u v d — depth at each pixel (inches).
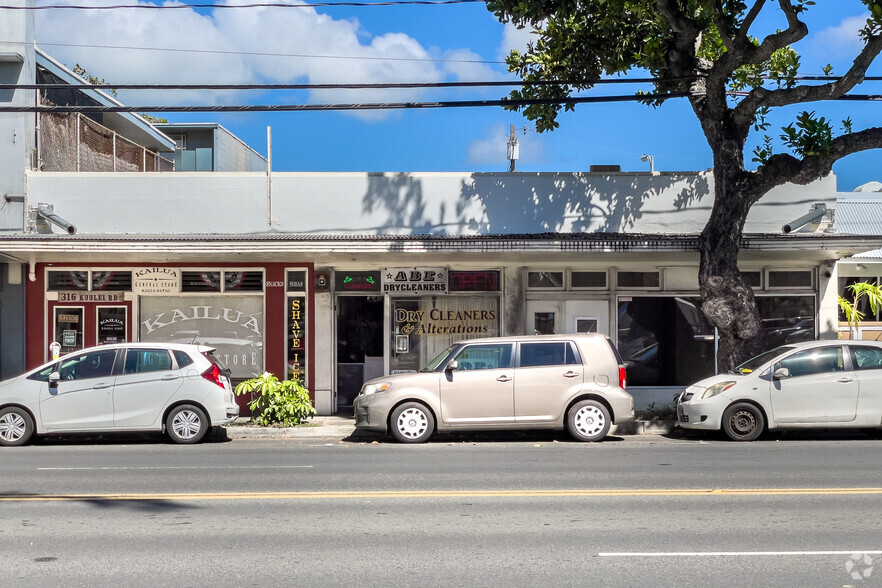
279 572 236.5
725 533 280.5
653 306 729.0
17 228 708.0
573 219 734.5
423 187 730.2
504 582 226.4
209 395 552.4
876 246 632.4
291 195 725.9
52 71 783.7
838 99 576.7
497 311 728.3
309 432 604.7
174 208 721.6
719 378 556.1
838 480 383.9
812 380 536.7
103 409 540.1
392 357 725.9
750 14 570.3
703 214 735.7
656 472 410.0
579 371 545.6
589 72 660.7
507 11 569.9
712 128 615.5
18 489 367.6
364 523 297.4
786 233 704.4
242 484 378.9
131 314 714.2
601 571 236.1
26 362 707.4
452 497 344.5
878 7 517.7
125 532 285.3
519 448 516.4
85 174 717.9
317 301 717.9
